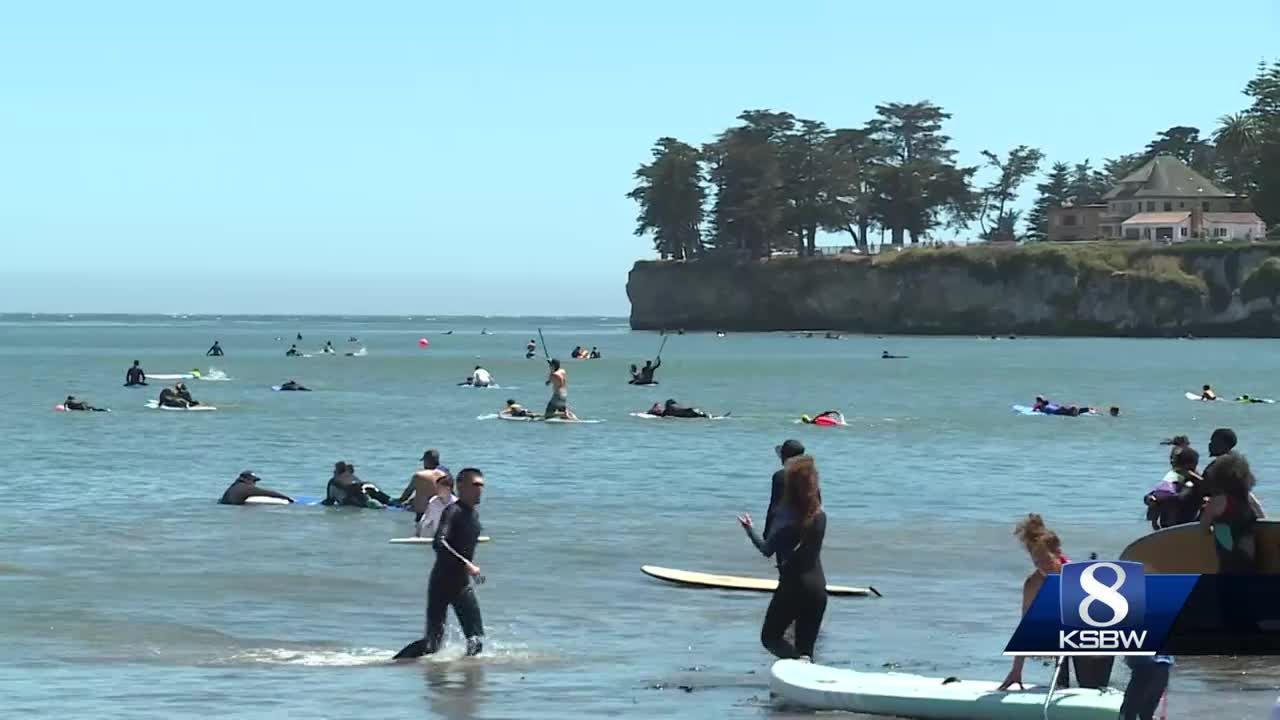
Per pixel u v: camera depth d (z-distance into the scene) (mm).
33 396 107438
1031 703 19297
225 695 21438
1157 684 17641
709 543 37812
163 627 26719
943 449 66938
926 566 34312
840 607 29172
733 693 21688
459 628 26812
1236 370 156125
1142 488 51219
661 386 126188
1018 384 129000
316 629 26734
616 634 26406
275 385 128250
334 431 76000
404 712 20422
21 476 53531
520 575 32688
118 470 55906
